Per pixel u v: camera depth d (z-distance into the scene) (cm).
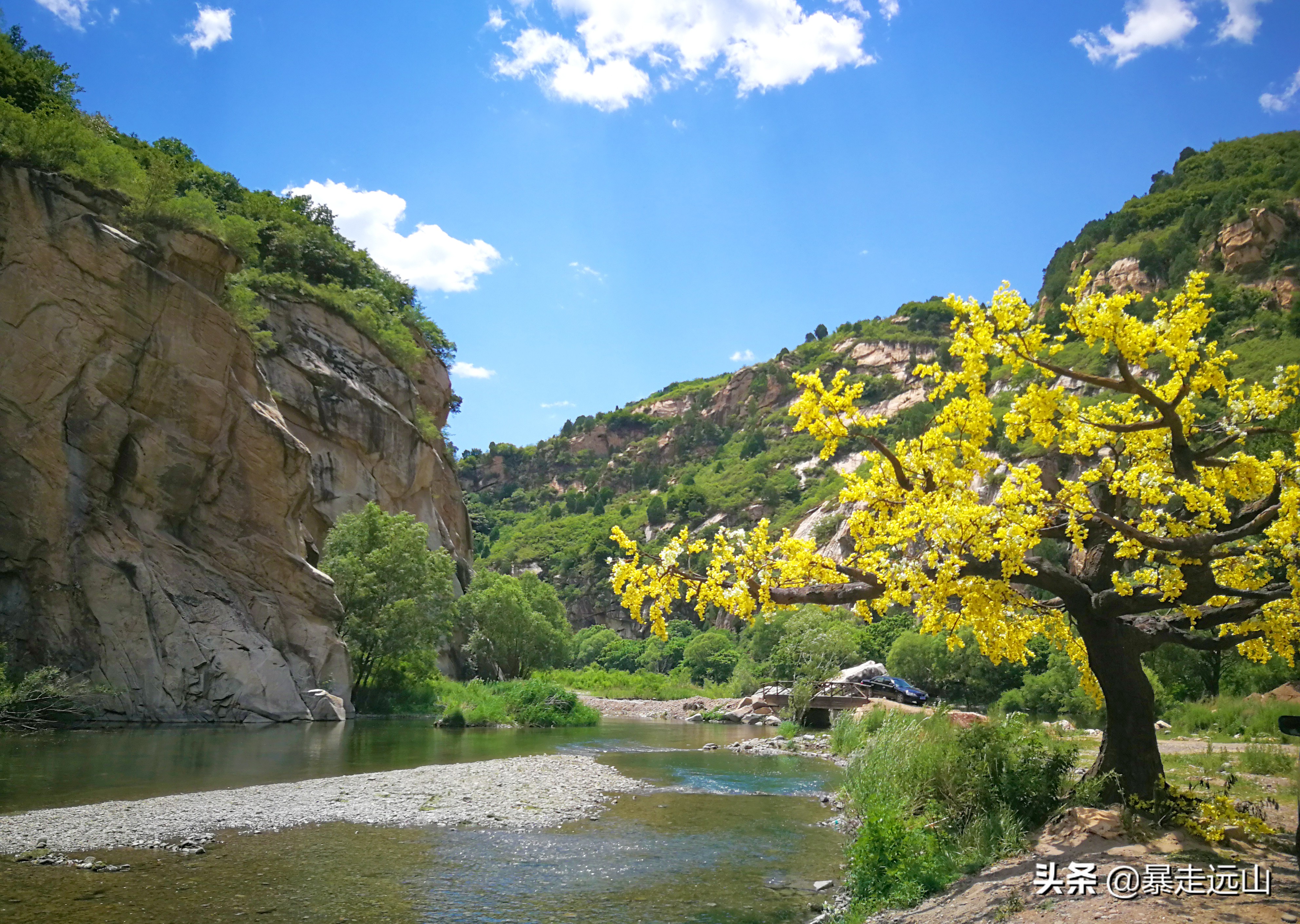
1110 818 979
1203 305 873
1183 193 11412
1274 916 677
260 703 3269
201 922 855
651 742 3023
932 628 1027
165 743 2378
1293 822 1097
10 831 1209
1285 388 895
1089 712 3231
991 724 1305
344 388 5381
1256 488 881
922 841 1058
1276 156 11444
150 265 3372
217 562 3453
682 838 1320
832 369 17975
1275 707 2512
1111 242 11450
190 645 3156
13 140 3203
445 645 6250
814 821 1480
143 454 3256
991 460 1000
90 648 2956
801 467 15512
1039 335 930
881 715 2531
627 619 13550
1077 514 956
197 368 3431
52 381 3066
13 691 2656
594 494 19162
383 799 1557
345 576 4162
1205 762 1709
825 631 5166
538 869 1109
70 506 3034
